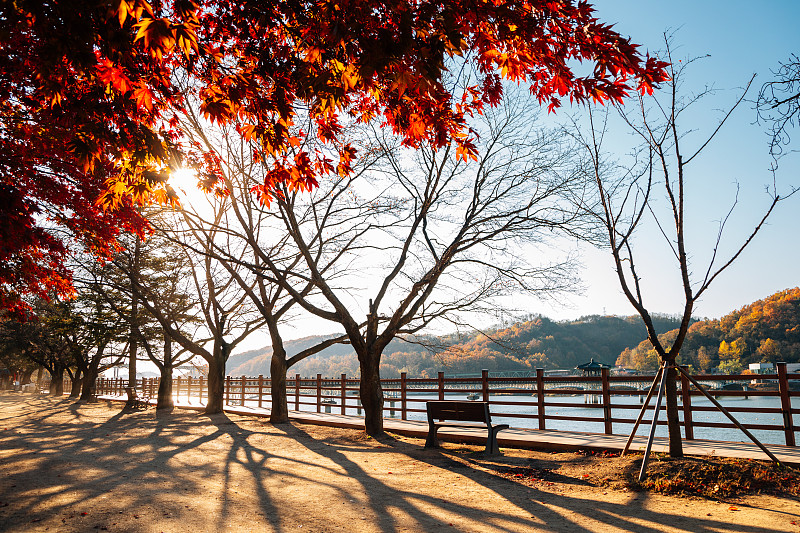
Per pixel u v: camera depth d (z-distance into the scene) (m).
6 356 58.31
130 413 22.30
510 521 5.63
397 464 9.25
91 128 4.78
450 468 8.75
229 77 4.67
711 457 7.54
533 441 10.09
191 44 3.38
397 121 5.07
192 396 37.53
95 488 7.28
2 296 10.80
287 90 4.65
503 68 4.20
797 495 6.21
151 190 5.25
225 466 9.26
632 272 8.53
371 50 3.65
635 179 8.79
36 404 32.00
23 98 6.31
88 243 11.24
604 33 3.60
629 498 6.49
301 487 7.46
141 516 5.78
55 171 9.30
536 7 3.66
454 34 3.71
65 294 12.51
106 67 4.14
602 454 8.90
